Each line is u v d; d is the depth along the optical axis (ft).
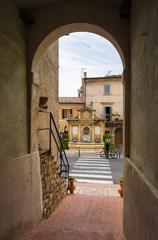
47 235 9.65
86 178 27.89
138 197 6.92
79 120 56.54
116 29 10.38
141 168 7.13
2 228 7.88
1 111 8.09
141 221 6.41
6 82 8.52
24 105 10.32
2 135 8.14
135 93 8.57
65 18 10.61
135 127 8.49
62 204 15.53
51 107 20.20
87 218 12.42
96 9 10.52
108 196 18.24
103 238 9.49
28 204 10.19
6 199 8.20
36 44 10.64
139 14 7.71
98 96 67.92
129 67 10.12
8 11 8.84
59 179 16.05
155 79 5.44
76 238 9.36
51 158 14.06
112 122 64.23
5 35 8.52
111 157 46.11
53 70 20.99
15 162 8.97
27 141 10.59
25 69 10.51
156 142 5.29
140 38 7.52
